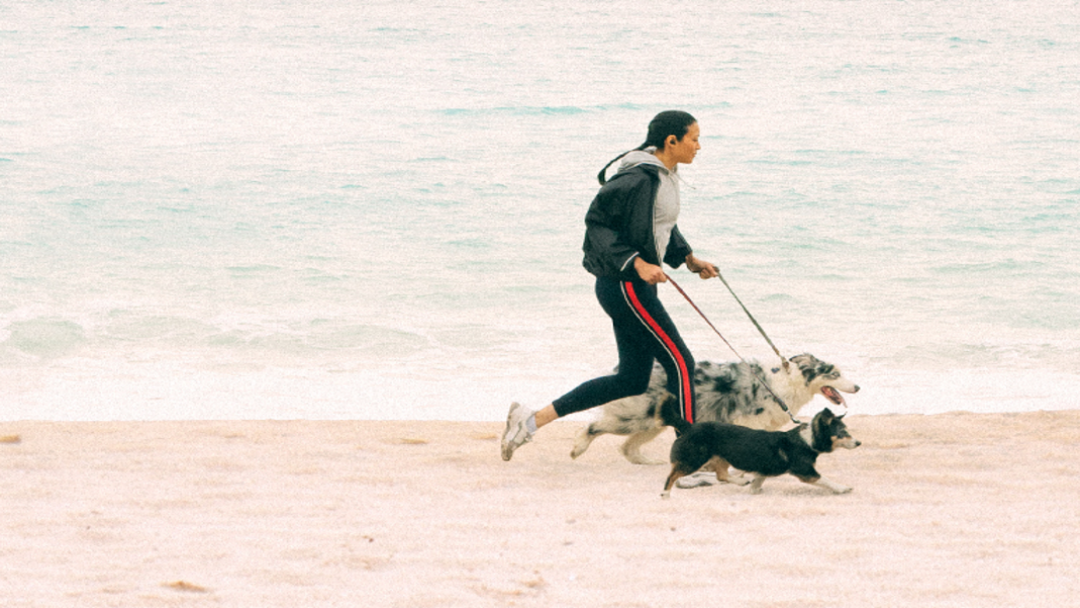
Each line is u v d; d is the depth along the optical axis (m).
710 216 18.42
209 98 32.84
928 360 10.44
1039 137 26.45
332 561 4.02
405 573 3.90
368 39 47.59
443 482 5.30
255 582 3.79
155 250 15.61
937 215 18.31
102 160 22.97
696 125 5.28
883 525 4.50
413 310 12.66
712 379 5.82
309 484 5.24
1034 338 11.30
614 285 5.16
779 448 5.00
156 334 11.36
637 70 39.81
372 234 16.95
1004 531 4.38
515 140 26.70
